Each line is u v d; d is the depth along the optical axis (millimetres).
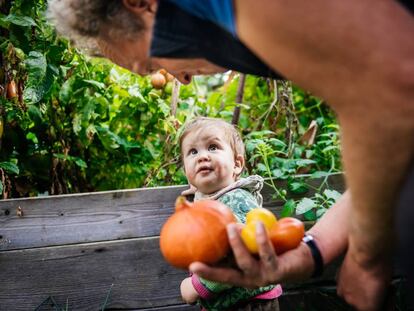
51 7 1125
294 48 683
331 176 1813
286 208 1697
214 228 914
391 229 819
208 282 1426
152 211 1705
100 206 1682
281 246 951
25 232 1644
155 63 1103
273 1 668
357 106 687
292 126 2170
